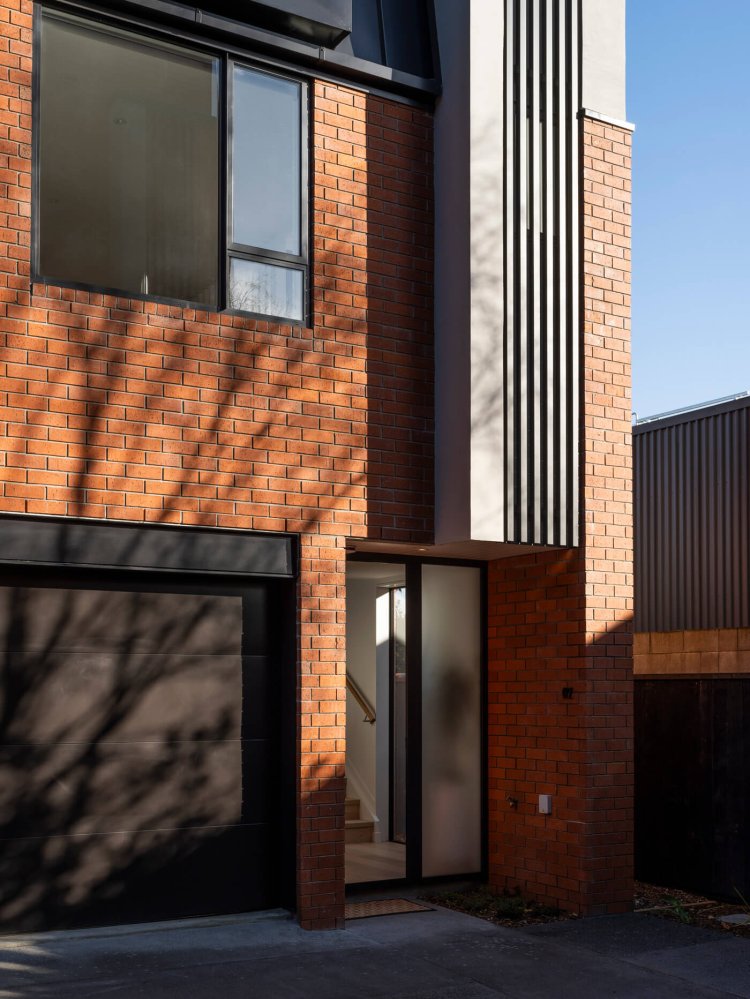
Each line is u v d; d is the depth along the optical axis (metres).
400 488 8.68
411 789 9.51
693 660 11.59
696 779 10.01
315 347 8.35
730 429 13.55
